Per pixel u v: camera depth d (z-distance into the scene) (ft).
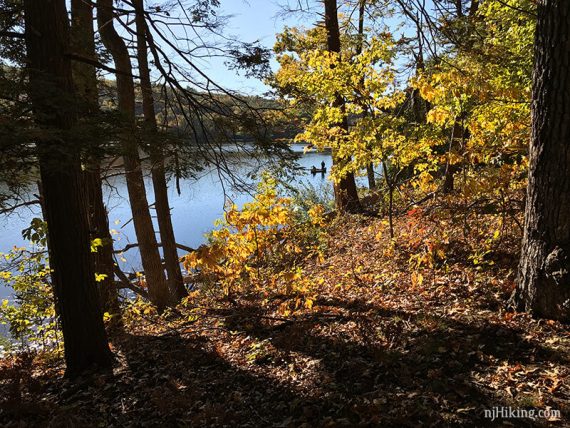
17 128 12.25
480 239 24.73
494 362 13.87
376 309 19.94
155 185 32.40
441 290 20.49
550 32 14.35
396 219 37.11
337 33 43.47
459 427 11.27
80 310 18.21
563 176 14.84
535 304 16.03
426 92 22.67
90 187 26.58
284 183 23.12
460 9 32.81
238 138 21.70
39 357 22.43
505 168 21.24
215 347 19.39
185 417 14.01
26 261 25.44
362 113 31.19
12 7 17.72
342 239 37.70
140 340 22.25
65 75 16.16
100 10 27.07
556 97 14.49
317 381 14.70
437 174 42.47
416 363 14.55
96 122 15.52
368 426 11.91
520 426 11.01
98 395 16.42
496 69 23.49
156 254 30.81
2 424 15.20
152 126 18.33
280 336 18.89
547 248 15.58
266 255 33.81
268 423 13.04
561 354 13.58
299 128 28.45
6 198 15.03
